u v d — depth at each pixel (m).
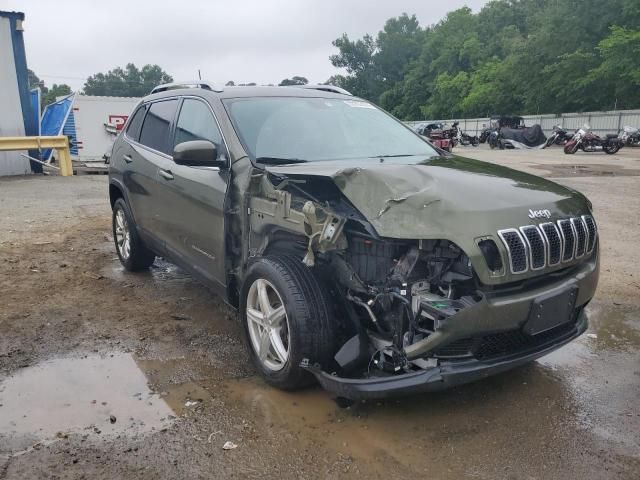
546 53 44.19
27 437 3.17
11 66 15.16
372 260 3.34
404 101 80.00
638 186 12.73
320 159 4.15
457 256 3.05
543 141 31.17
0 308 5.18
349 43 95.69
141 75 118.00
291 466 2.92
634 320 4.96
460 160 4.31
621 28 36.19
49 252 7.23
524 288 3.18
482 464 2.94
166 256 5.25
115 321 4.90
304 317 3.34
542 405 3.52
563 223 3.32
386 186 3.23
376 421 3.34
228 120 4.27
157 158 5.18
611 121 36.69
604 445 3.10
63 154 15.76
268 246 3.87
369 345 3.32
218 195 4.11
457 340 3.02
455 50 70.12
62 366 4.05
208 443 3.12
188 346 4.40
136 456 3.00
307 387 3.71
